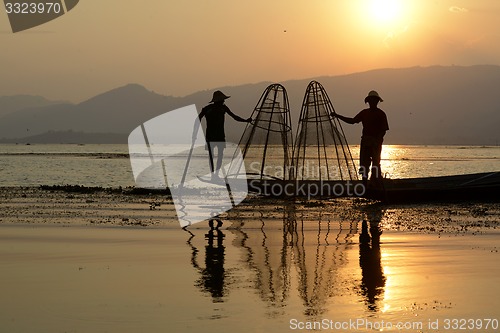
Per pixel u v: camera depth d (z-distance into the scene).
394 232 23.88
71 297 13.91
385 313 12.77
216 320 12.23
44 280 15.59
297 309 13.01
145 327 11.79
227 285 15.12
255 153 37.25
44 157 170.75
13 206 32.69
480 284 15.20
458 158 197.75
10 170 93.06
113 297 13.95
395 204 33.91
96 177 75.88
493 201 35.31
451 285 15.11
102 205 33.19
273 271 16.67
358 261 18.11
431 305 13.35
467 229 24.72
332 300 13.73
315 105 37.91
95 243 21.25
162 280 15.55
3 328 11.74
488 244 21.11
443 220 27.44
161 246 20.62
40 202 34.84
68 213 29.62
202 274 16.34
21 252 19.50
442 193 34.88
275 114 37.47
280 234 23.31
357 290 14.60
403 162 155.38
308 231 24.12
